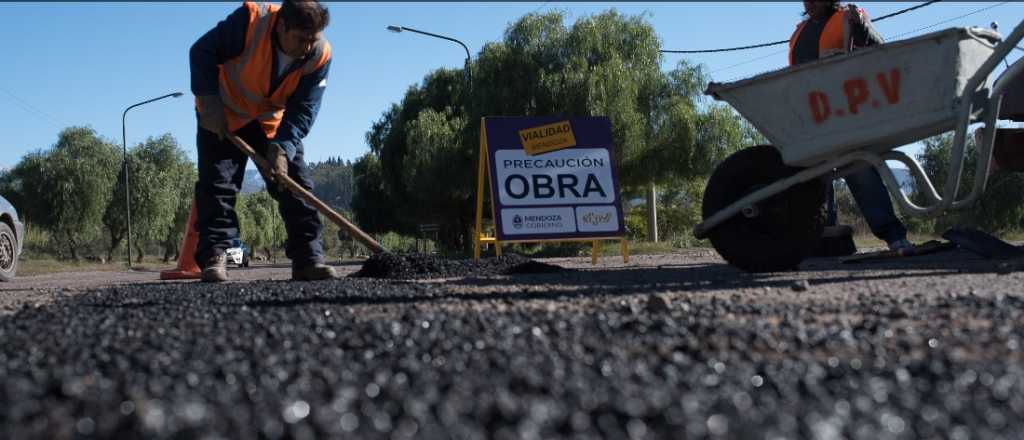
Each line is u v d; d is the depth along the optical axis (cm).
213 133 649
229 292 489
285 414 161
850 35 566
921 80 470
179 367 218
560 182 934
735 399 169
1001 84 474
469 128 2308
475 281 562
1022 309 307
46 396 188
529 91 2194
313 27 584
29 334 296
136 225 4600
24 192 4228
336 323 303
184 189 4897
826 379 192
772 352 236
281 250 8062
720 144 2306
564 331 272
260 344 255
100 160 4384
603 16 2291
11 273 1069
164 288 583
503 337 261
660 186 2442
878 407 163
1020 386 178
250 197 7969
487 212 3247
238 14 601
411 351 238
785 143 523
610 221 942
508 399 170
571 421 154
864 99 489
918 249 621
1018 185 2594
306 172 664
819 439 142
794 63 611
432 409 164
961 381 184
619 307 340
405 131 3181
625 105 2166
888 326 273
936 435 145
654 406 161
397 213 3625
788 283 458
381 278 648
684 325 282
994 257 579
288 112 619
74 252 4459
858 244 2169
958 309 310
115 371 216
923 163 2706
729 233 561
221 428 152
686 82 2317
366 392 182
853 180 641
